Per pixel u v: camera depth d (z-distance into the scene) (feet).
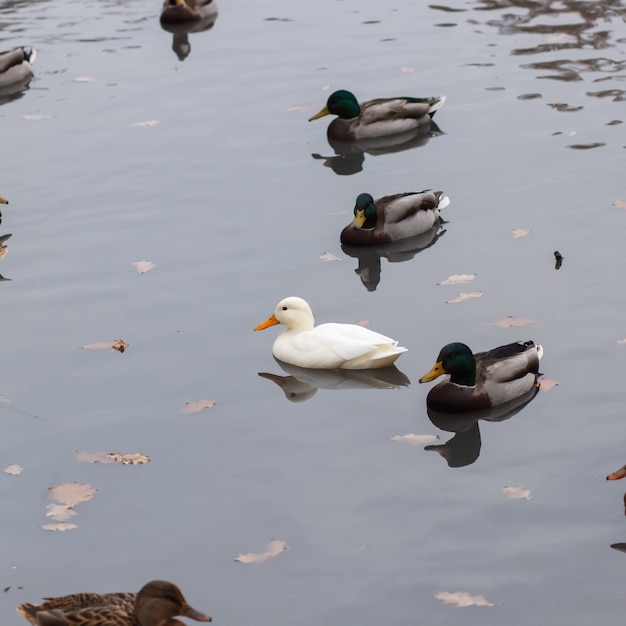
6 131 73.92
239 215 60.34
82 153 69.67
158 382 44.75
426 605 31.76
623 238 54.65
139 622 28.73
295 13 96.73
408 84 78.48
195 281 53.11
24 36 93.35
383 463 39.01
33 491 37.99
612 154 64.75
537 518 35.45
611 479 36.01
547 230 56.24
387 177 64.75
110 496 37.55
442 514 35.91
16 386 44.75
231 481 38.14
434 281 52.19
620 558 33.35
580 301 48.88
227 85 80.38
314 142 70.64
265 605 32.09
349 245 56.59
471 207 59.93
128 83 81.66
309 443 40.45
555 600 31.71
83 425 41.86
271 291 51.88
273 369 46.09
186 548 34.78
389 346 45.55
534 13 92.22
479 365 43.14
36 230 59.52
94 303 51.39
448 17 92.58
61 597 30.27
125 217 60.54
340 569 33.47
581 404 41.75
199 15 95.61
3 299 52.19
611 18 89.56
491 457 39.14
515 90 76.02
